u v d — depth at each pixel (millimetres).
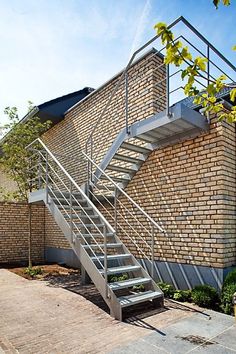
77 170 9062
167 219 5891
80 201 6277
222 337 3535
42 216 10984
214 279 4969
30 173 8344
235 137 5379
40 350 3186
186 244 5492
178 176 5730
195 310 4543
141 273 5113
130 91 7137
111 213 7301
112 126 7738
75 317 4270
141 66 6898
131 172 6684
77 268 8852
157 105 6562
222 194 4965
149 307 4691
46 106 9625
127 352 3133
